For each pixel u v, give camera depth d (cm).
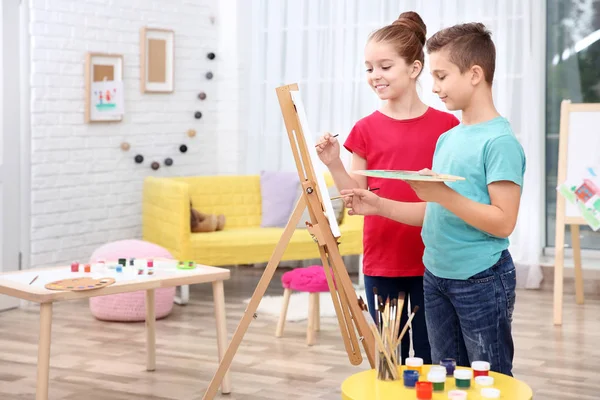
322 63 617
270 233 547
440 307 228
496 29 560
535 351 405
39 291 286
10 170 493
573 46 579
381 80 256
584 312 494
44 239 513
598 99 577
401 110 263
